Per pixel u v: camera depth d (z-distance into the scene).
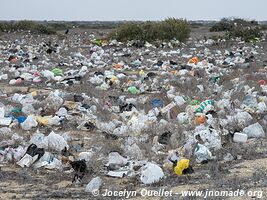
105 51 29.27
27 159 7.91
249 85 14.48
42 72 17.25
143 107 11.88
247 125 10.00
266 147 8.73
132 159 8.07
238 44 33.25
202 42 35.19
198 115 10.56
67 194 6.58
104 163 7.88
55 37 43.91
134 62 21.69
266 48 30.53
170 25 36.12
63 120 10.53
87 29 62.59
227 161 7.99
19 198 6.46
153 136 9.34
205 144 8.59
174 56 25.77
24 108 11.31
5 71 18.42
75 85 14.94
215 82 15.54
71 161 7.78
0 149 8.52
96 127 10.16
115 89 14.92
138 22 39.38
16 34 46.38
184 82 15.02
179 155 8.05
